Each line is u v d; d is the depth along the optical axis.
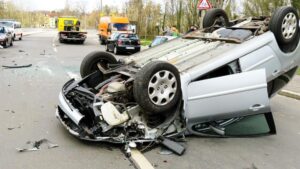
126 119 5.06
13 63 14.72
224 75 5.68
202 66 5.38
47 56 18.47
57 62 15.87
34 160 4.69
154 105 5.00
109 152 5.03
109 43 24.52
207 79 5.32
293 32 5.99
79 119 5.11
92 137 5.01
